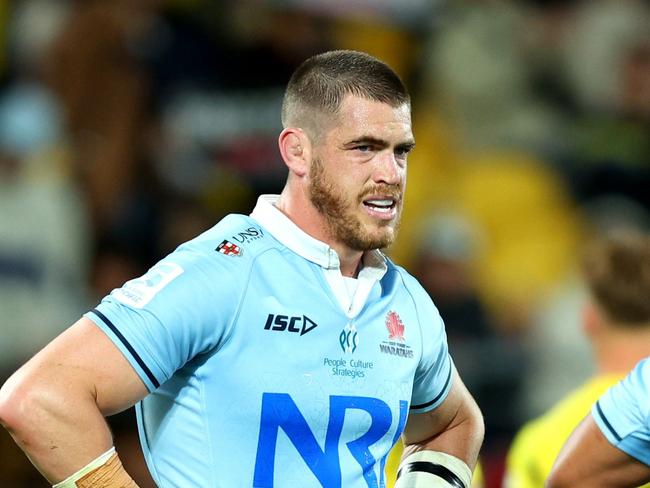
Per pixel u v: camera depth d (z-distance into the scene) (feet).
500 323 111.34
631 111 131.23
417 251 108.27
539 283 116.98
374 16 120.78
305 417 41.65
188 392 41.91
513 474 60.80
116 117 111.45
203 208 109.29
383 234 42.63
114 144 109.91
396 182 42.37
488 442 95.50
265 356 41.50
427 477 48.19
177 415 42.16
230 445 41.32
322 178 42.57
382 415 43.19
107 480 39.83
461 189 119.44
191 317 40.57
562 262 119.14
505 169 121.29
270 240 43.04
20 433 39.19
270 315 41.68
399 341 44.47
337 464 42.22
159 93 115.55
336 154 42.29
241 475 41.19
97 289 102.32
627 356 57.98
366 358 43.21
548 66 131.23
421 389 46.91
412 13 122.93
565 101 131.44
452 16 126.41
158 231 106.32
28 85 113.60
